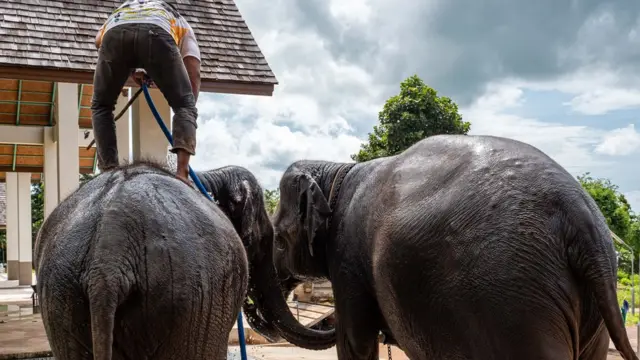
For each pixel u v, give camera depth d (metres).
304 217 5.74
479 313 3.57
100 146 3.92
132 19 3.91
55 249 2.94
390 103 20.28
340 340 5.34
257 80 10.98
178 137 3.87
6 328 11.18
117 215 2.91
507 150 3.85
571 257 3.48
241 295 3.40
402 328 4.25
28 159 20.42
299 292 11.52
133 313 2.86
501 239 3.52
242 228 5.11
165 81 3.91
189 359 3.00
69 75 10.31
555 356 3.41
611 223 24.69
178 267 2.92
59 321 2.86
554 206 3.53
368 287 5.05
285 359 9.30
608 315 3.37
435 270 3.82
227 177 5.30
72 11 11.41
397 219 4.17
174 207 3.09
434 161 4.21
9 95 15.40
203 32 11.75
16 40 10.43
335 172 5.85
